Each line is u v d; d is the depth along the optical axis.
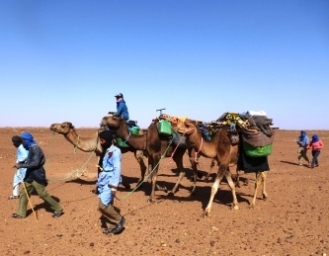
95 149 13.17
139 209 11.30
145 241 9.09
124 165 20.92
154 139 12.15
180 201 12.20
